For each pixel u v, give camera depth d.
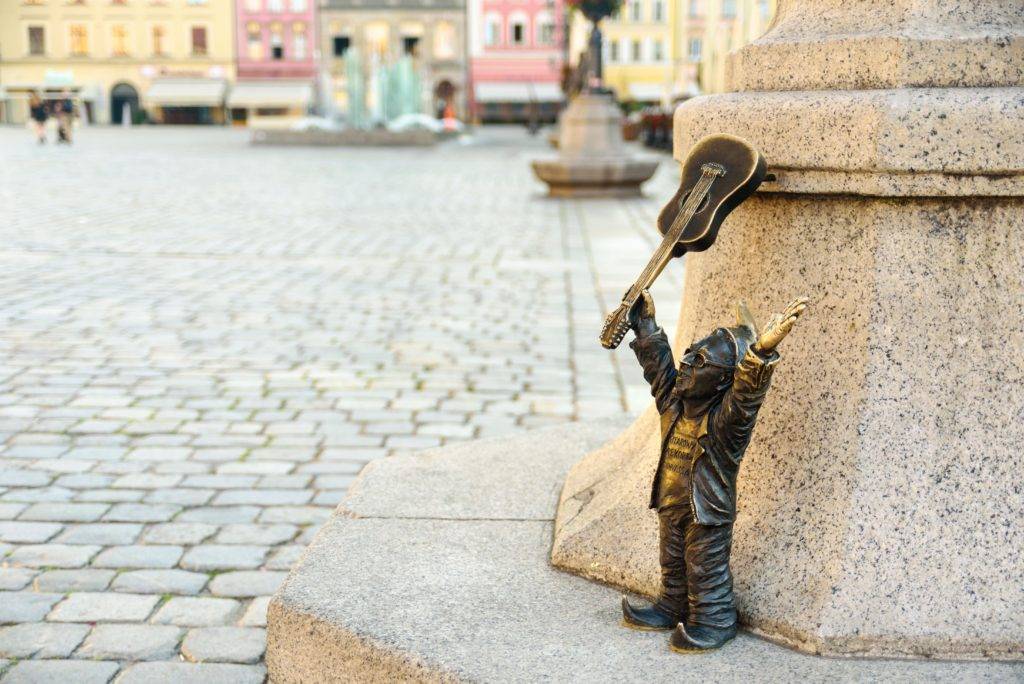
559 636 2.42
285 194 20.34
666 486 2.37
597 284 10.22
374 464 3.67
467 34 75.50
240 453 5.15
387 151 39.41
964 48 2.36
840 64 2.46
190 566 3.81
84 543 4.00
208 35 74.44
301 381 6.54
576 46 62.75
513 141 52.75
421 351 7.39
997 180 2.29
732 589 2.38
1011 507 2.35
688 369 2.30
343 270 10.97
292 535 4.12
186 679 3.02
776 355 2.15
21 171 25.44
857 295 2.44
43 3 73.06
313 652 2.56
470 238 13.73
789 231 2.57
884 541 2.36
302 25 74.38
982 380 2.39
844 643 2.30
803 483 2.47
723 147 2.39
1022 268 2.39
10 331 7.85
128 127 71.12
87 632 3.30
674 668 2.26
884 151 2.29
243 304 9.05
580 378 6.67
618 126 20.39
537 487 3.41
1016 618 2.29
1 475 4.76
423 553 2.91
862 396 2.42
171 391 6.27
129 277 10.37
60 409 5.86
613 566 2.70
